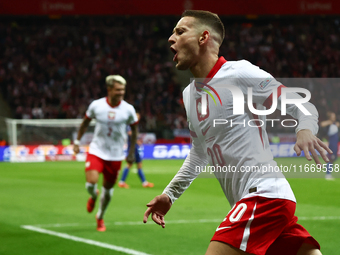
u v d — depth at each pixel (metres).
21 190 15.55
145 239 7.95
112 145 8.74
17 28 44.69
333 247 7.35
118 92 8.73
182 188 4.17
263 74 3.51
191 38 3.71
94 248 7.27
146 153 32.41
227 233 3.48
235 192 3.67
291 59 45.59
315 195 14.12
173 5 38.97
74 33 45.69
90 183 8.48
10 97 39.09
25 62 42.25
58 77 41.69
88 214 10.70
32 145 31.34
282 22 47.72
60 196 13.99
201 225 9.28
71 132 32.06
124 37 46.28
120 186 16.73
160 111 39.72
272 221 3.47
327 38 46.88
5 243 7.62
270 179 3.54
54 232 8.56
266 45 46.50
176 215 10.50
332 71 45.34
